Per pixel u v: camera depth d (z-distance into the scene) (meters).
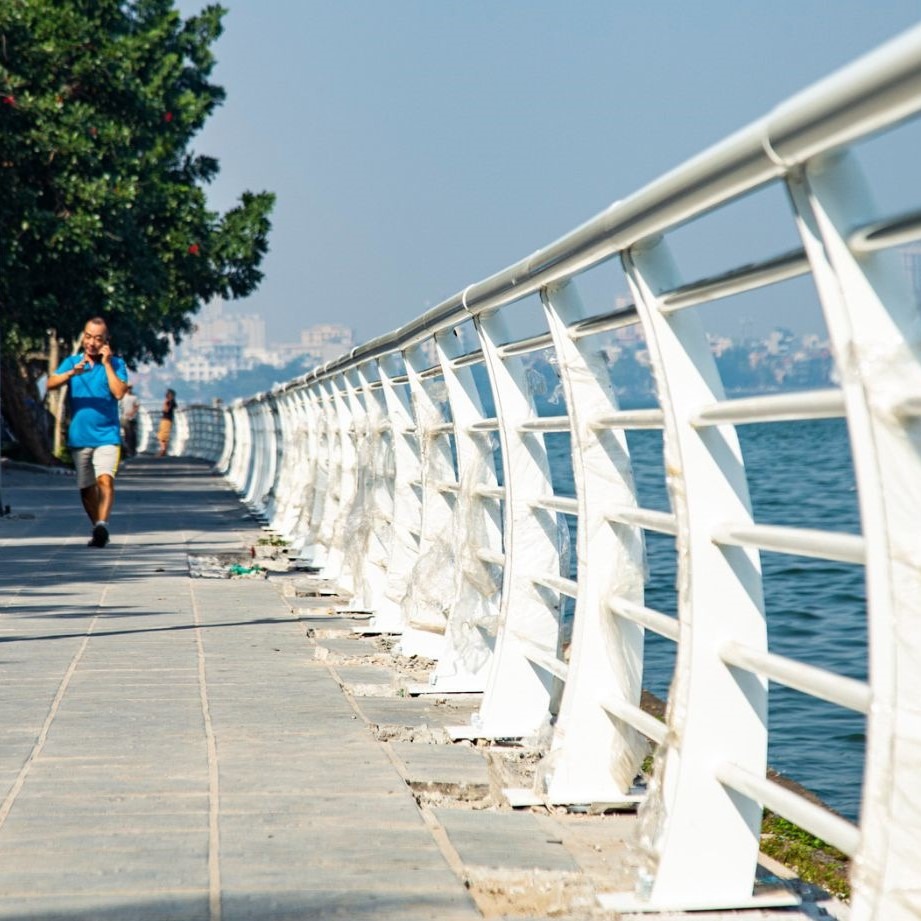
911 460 3.00
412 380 9.66
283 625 11.31
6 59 35.16
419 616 9.59
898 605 2.99
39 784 5.91
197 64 55.62
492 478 8.26
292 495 19.62
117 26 41.91
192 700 7.96
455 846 5.04
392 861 4.83
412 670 9.00
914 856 2.99
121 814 5.43
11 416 46.66
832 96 2.66
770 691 12.49
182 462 55.62
